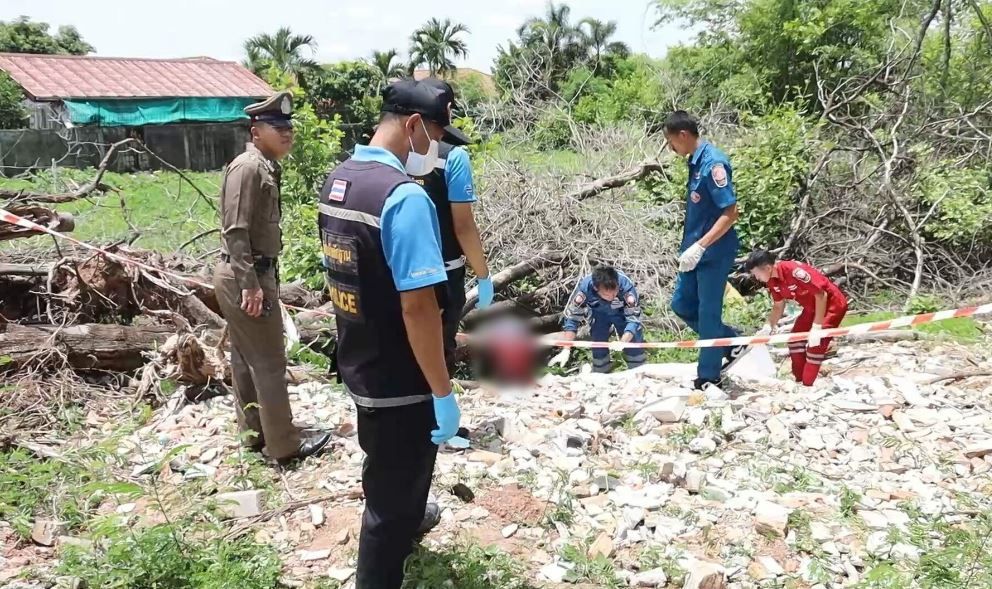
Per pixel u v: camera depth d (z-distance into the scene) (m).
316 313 6.12
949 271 8.59
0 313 5.67
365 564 2.46
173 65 31.00
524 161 8.88
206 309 5.54
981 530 2.98
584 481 3.48
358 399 2.31
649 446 3.89
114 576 2.68
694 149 4.54
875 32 15.76
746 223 8.82
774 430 4.01
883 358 5.43
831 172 9.40
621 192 9.12
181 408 4.49
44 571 2.85
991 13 11.66
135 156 23.70
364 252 2.17
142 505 3.37
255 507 3.28
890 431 4.02
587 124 10.72
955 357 5.38
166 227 9.25
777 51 17.53
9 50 42.94
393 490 2.40
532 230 8.08
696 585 2.66
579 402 4.57
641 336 5.88
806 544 2.97
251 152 3.45
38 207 5.71
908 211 8.67
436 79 2.38
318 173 8.87
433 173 3.59
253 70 37.94
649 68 15.10
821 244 8.96
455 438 3.84
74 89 26.47
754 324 7.00
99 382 4.97
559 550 2.96
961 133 10.02
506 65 10.88
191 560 2.79
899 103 10.13
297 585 2.79
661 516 3.20
